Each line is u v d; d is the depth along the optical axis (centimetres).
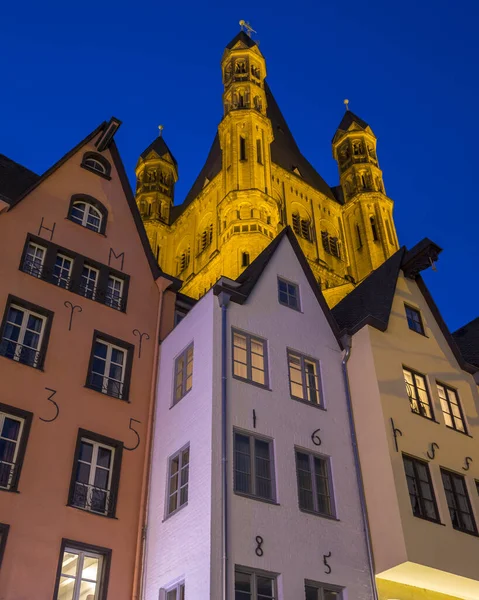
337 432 1886
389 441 1848
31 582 1474
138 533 1678
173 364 1945
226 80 8931
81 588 1559
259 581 1496
